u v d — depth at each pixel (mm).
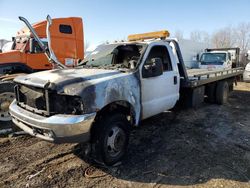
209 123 6445
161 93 5133
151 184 3562
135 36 6625
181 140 5180
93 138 3875
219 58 14070
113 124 3949
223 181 3627
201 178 3715
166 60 5492
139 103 4492
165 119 6691
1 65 8094
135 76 4430
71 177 3717
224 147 4859
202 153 4566
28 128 3816
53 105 3631
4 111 5645
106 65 5129
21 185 3486
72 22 9539
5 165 4027
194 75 6996
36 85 3705
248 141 5207
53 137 3469
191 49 16188
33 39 8531
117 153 4129
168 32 6164
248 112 7816
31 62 8602
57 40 9125
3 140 5055
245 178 3713
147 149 4719
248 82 15656
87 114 3482
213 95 8719
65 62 9375
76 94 3424
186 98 6824
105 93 3727
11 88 5637
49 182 3576
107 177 3730
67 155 4414
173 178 3719
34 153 4484
